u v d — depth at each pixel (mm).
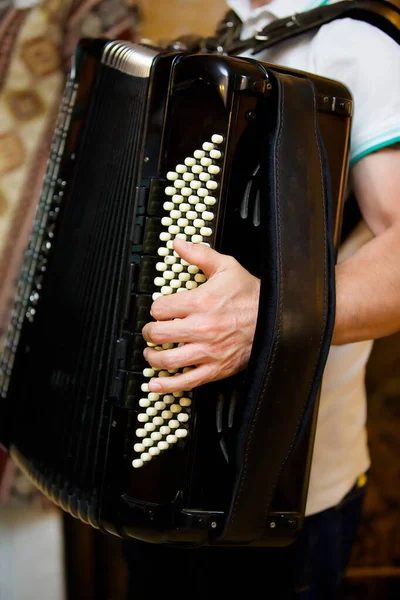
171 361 852
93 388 988
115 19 1625
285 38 1070
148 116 893
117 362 916
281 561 1145
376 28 987
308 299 854
